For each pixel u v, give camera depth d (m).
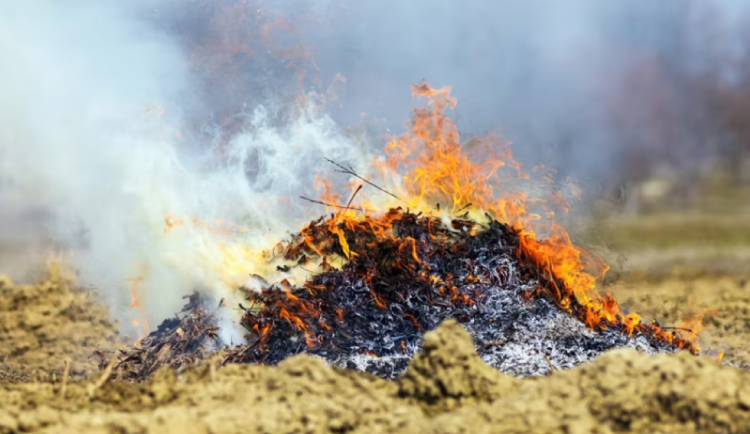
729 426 15.45
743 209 54.09
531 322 22.97
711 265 41.50
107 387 18.44
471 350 18.11
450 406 17.27
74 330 30.12
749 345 29.64
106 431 15.50
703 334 31.19
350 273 24.17
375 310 23.44
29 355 28.05
